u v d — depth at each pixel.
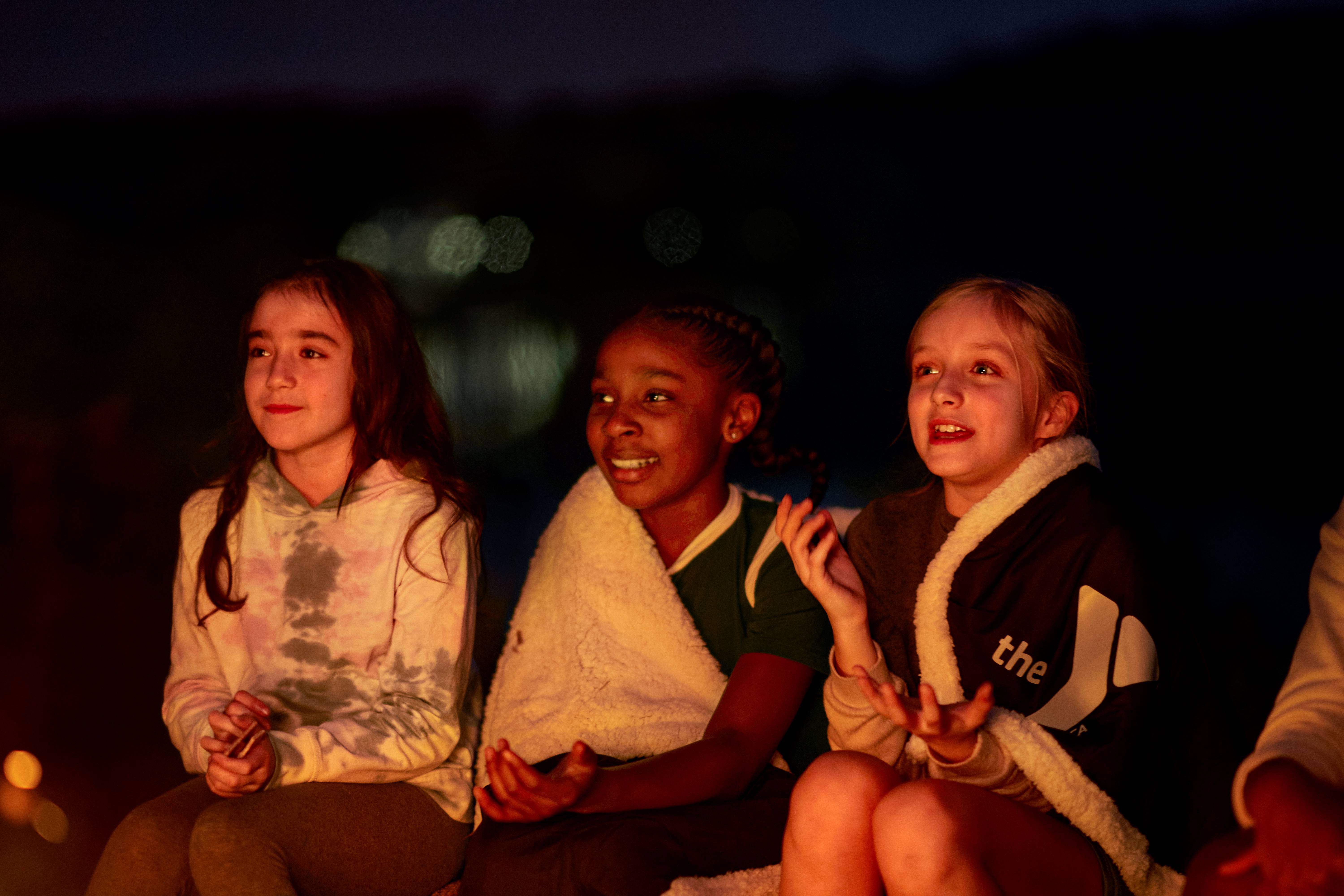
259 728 1.77
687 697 2.06
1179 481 6.80
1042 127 10.12
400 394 2.17
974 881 1.48
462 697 2.06
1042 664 1.82
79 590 4.88
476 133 11.09
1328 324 8.28
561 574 2.15
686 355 2.11
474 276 10.83
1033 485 1.85
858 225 10.62
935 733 1.53
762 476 6.77
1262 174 9.29
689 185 11.16
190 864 1.78
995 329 1.89
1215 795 1.79
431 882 1.97
